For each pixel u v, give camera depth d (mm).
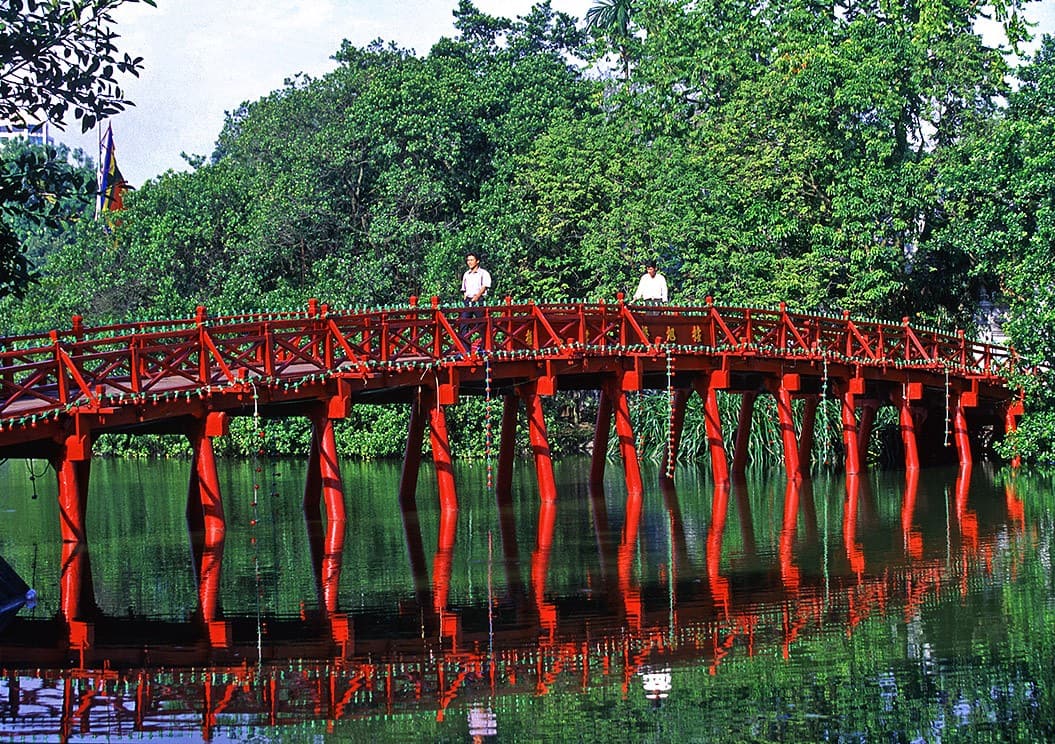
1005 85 44781
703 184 43844
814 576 21031
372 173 49125
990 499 29891
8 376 26016
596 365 30422
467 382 30703
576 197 46500
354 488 35500
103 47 19234
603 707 14750
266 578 21438
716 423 32688
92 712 14547
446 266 44500
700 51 49250
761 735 13938
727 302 42062
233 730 14039
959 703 14711
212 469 25547
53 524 28734
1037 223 37750
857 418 40344
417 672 15961
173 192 50562
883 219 42594
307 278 47719
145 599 19922
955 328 44969
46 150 20203
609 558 22969
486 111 52375
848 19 49156
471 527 27047
